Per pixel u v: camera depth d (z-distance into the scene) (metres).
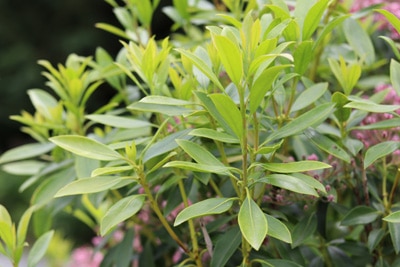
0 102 6.29
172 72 1.08
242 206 0.89
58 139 0.93
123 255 1.17
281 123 1.04
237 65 0.87
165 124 1.07
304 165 0.90
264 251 1.07
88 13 6.60
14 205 4.80
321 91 1.04
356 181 1.13
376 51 1.44
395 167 1.10
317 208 1.10
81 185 0.94
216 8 1.43
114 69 1.21
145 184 0.97
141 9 1.29
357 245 1.12
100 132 1.36
